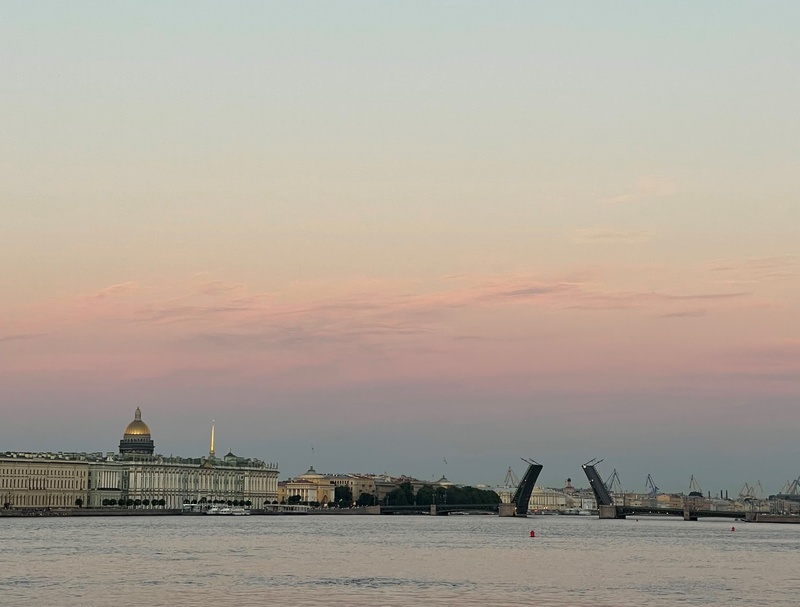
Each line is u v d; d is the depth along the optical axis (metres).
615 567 181.25
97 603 125.75
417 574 161.88
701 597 139.00
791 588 149.50
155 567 168.12
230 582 147.25
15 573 156.88
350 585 145.12
